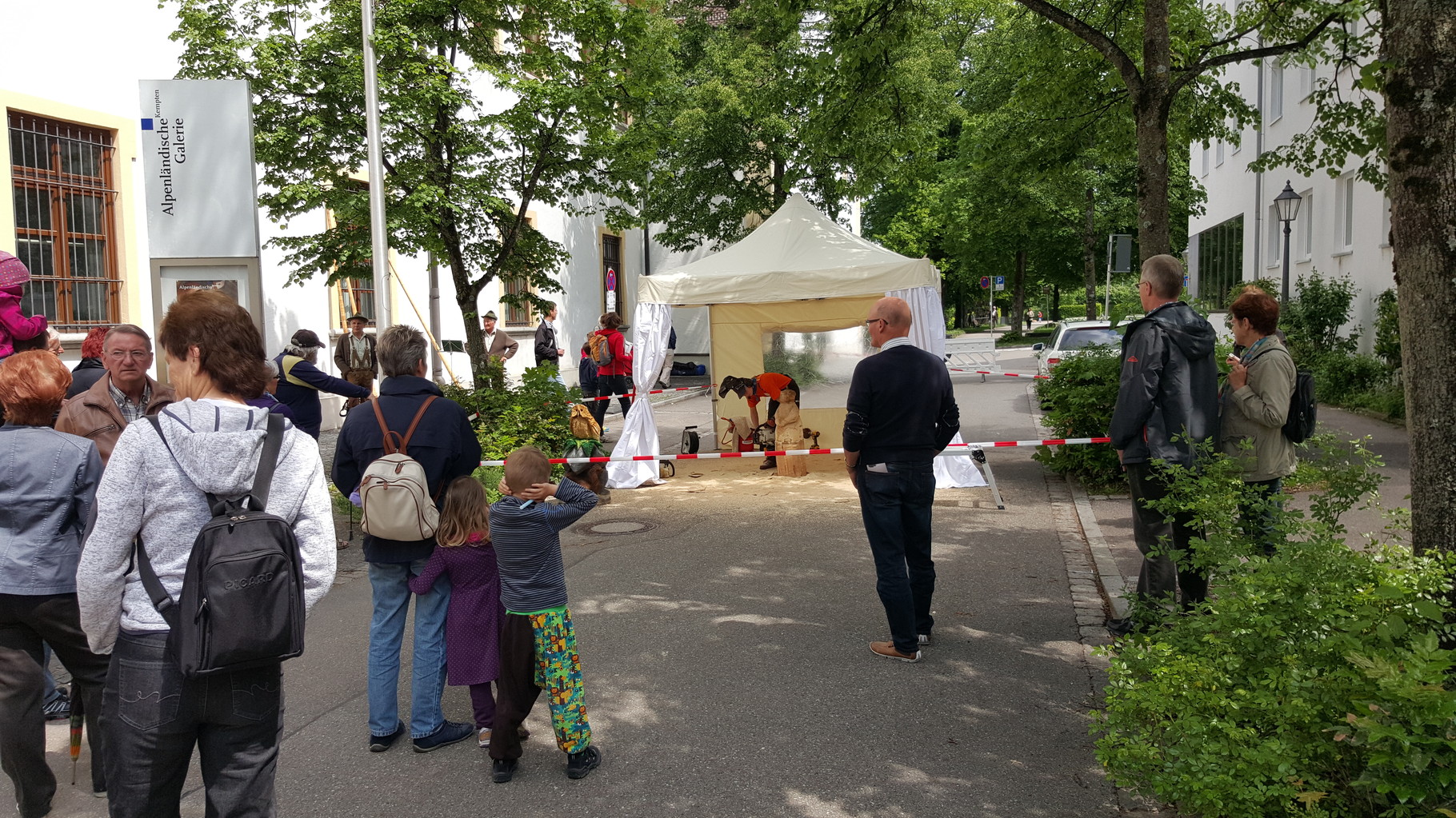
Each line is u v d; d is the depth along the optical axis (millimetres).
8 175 9625
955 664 5016
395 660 4188
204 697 2398
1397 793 2348
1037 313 74562
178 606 2348
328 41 9906
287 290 14203
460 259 11688
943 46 20344
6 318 5188
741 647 5340
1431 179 3125
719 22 23641
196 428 2418
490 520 3875
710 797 3670
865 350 12430
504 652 3795
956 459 10258
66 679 5137
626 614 5980
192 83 7199
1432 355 3180
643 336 11055
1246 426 4820
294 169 10508
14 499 3457
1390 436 12312
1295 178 21797
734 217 23328
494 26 11211
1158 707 2941
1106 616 5742
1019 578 6629
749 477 11281
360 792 3793
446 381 17641
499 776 3838
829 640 5434
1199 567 3668
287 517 2521
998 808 3525
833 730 4234
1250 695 2861
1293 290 21922
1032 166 12922
